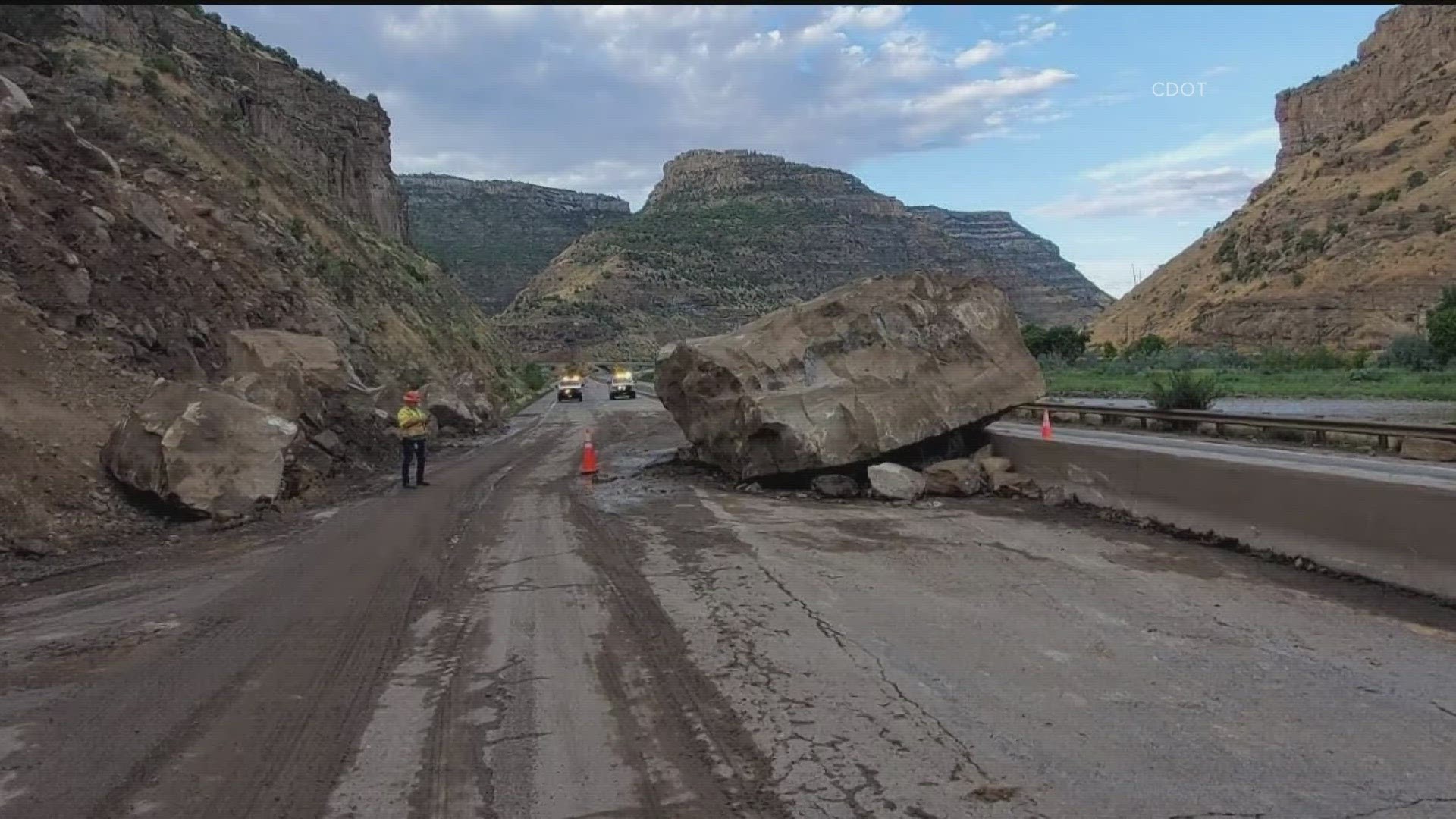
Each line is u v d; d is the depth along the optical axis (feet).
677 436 82.53
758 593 24.38
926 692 16.69
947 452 45.19
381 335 118.52
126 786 13.41
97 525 33.88
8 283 45.55
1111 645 19.08
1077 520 33.50
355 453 57.00
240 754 14.52
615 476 52.54
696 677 17.81
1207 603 21.98
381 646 20.25
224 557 30.73
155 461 36.68
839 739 14.67
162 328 54.90
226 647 20.38
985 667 17.99
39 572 28.53
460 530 35.09
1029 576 25.26
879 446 42.14
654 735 15.02
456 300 259.80
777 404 43.52
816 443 42.24
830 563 27.89
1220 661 17.94
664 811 12.34
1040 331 250.98
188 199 79.71
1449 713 15.16
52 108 71.10
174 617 23.12
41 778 13.70
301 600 24.52
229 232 81.15
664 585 25.58
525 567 28.37
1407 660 17.69
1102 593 23.24
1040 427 83.35
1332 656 18.03
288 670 18.67
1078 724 15.03
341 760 14.24
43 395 39.83
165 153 89.66
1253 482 27.27
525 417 123.95
